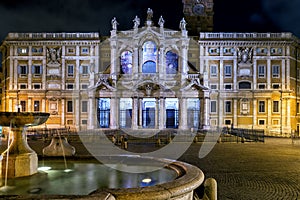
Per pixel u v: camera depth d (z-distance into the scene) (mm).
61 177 11562
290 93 65500
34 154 12148
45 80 67062
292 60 67188
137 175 11625
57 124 66125
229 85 66625
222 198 13203
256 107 66000
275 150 31359
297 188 14969
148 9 69062
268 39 65562
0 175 11555
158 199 7441
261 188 14961
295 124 67375
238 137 45812
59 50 67125
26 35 66938
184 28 67938
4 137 45594
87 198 6605
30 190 9961
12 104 66562
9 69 67188
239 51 66562
